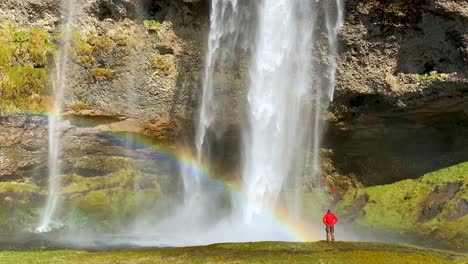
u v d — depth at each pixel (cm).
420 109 3644
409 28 3522
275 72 3834
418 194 3738
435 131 3881
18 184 3803
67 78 3794
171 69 3884
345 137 4003
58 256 2448
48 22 3900
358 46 3662
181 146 4106
